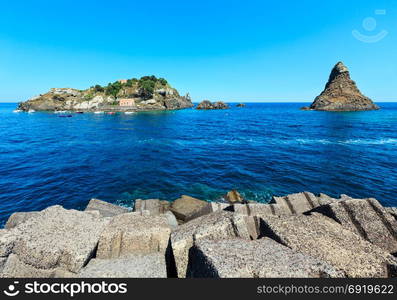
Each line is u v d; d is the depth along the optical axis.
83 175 19.59
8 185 17.02
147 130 53.41
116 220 5.27
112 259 4.00
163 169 21.73
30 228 4.52
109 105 120.12
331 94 126.94
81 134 45.94
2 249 3.98
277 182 18.12
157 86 138.00
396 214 5.36
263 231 4.64
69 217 5.08
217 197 15.12
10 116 91.88
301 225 4.44
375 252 3.69
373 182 18.09
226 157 27.02
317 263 3.25
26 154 27.64
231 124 67.25
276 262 3.26
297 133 47.62
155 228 4.90
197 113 117.00
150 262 3.92
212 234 4.44
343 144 34.94
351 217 5.09
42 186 16.88
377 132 47.59
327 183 17.92
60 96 125.44
